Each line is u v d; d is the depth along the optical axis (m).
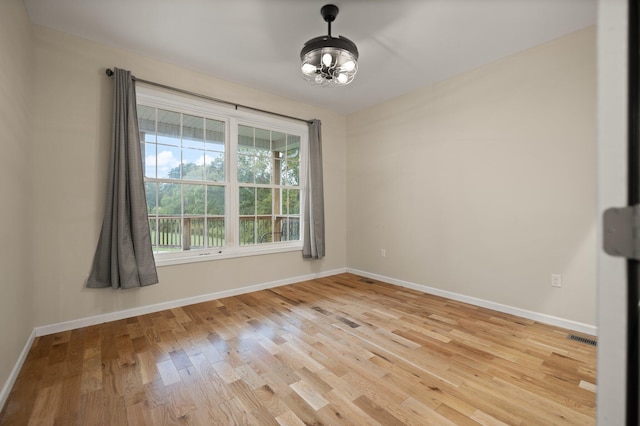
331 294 3.62
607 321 0.56
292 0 2.15
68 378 1.84
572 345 2.27
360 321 2.76
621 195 0.55
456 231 3.38
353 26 2.45
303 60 2.26
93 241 2.68
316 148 4.28
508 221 2.95
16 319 1.93
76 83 2.61
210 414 1.53
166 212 3.16
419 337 2.42
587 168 2.48
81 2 2.17
